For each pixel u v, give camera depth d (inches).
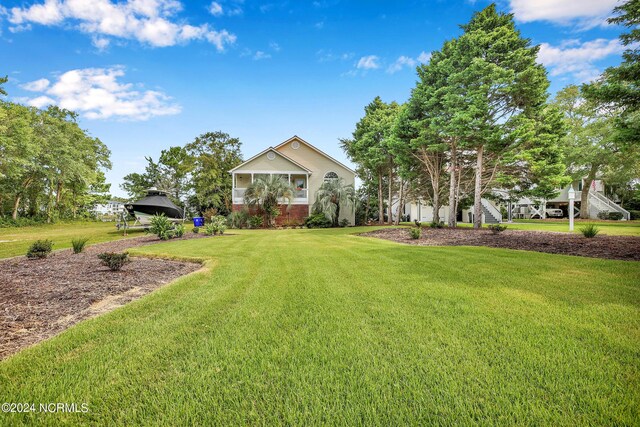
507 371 75.0
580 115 845.8
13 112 807.1
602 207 951.0
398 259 246.5
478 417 59.1
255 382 72.4
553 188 555.5
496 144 522.6
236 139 1232.8
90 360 83.2
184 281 178.5
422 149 641.6
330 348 89.7
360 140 906.7
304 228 785.6
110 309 136.4
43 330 111.2
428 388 68.7
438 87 597.0
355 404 63.7
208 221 981.2
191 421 59.6
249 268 219.0
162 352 88.2
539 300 132.8
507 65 510.6
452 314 117.2
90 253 312.0
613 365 76.9
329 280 178.9
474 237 407.8
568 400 63.3
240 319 115.5
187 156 1307.8
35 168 937.5
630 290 145.8
